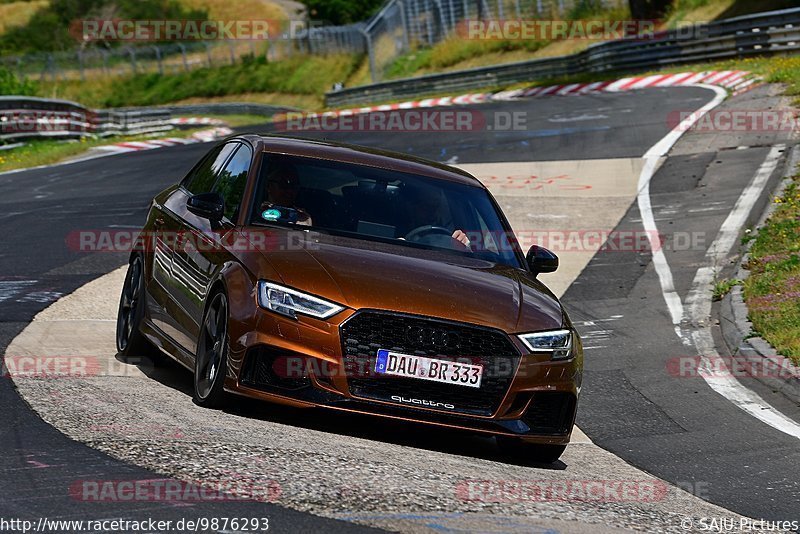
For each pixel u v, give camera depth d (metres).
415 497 16.31
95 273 39.34
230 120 184.88
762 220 49.81
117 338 27.67
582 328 36.66
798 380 29.59
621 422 26.36
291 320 19.73
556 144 78.50
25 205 59.19
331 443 19.36
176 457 17.06
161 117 142.62
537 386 20.61
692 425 26.25
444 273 21.66
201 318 21.95
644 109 92.56
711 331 36.31
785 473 22.03
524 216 55.16
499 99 128.38
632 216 54.53
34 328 29.19
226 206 23.84
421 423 19.94
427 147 81.69
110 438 18.02
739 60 121.00
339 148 26.09
